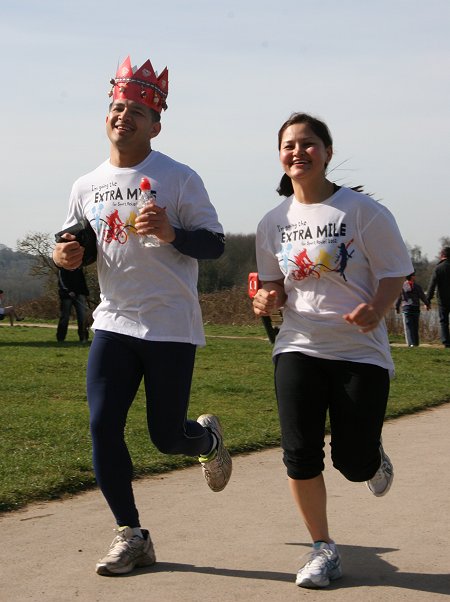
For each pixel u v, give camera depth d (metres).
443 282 18.62
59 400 9.65
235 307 27.98
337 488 6.00
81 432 7.61
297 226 4.36
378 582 4.13
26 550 4.59
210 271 34.09
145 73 4.59
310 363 4.28
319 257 4.27
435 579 4.16
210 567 4.34
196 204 4.57
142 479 6.27
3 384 10.73
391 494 5.79
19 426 7.81
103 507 5.45
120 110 4.56
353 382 4.23
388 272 4.24
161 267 4.49
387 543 4.74
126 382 4.47
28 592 3.98
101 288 4.66
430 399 10.23
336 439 4.34
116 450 4.36
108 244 4.54
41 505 5.49
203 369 12.98
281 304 4.50
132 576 4.21
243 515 5.30
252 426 8.18
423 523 5.10
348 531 4.96
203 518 5.23
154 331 4.47
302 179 4.30
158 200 4.52
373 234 4.23
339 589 4.04
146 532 4.38
